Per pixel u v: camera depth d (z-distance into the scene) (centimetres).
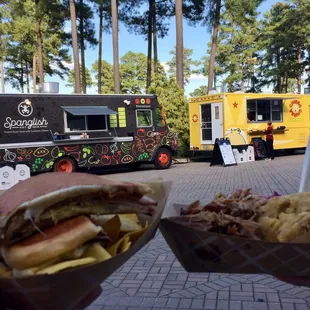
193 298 363
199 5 2380
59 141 1255
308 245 114
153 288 388
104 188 105
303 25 3148
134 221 116
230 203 142
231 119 1608
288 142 1797
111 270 104
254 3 2305
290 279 123
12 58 4012
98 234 104
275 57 3803
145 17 2670
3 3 3070
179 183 1083
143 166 1662
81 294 100
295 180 1038
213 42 2244
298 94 1811
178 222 131
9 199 98
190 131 1795
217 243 124
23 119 1202
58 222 100
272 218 130
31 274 93
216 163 1544
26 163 1189
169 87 1917
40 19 2842
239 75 3975
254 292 371
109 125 1365
